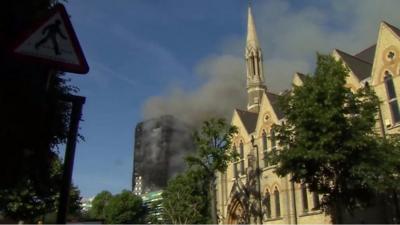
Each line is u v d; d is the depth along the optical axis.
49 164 12.80
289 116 25.94
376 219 30.48
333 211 29.61
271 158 26.78
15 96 9.62
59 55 6.04
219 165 41.00
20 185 13.93
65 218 5.43
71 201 50.59
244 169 48.44
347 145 22.97
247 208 45.88
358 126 23.88
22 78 9.54
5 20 10.02
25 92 9.62
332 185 27.06
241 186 47.59
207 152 40.75
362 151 23.45
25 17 10.38
